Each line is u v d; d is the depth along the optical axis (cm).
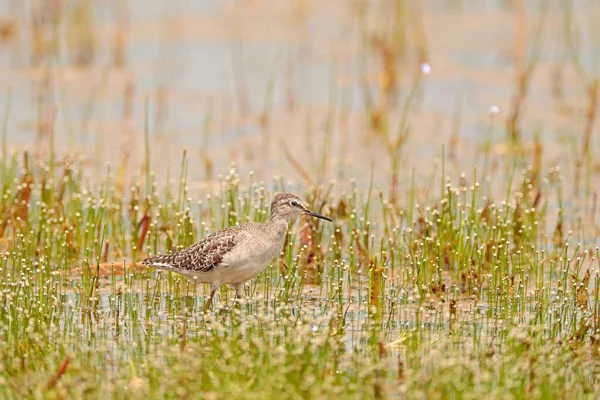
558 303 1355
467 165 2073
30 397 1070
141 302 1413
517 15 2988
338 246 1605
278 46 2767
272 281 1510
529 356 1159
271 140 2203
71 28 2798
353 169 2052
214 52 2727
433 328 1300
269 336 1227
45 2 2878
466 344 1233
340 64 2647
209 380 1109
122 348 1220
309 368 1109
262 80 2556
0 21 2794
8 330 1241
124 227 1670
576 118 2298
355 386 1080
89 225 1572
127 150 2109
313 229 1572
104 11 3031
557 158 2091
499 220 1591
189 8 3066
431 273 1464
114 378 1112
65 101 2386
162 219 1675
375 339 1220
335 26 2914
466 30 2881
